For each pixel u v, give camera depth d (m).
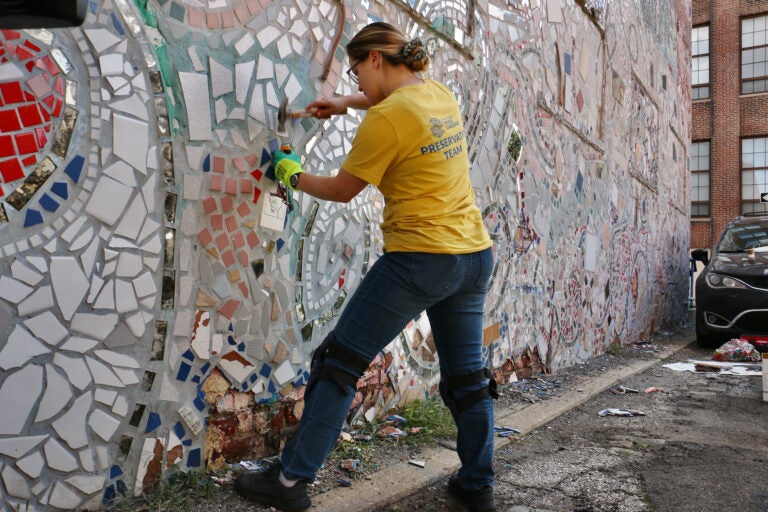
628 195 7.59
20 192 1.67
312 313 2.66
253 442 2.41
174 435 2.09
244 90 2.29
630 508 2.35
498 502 2.38
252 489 2.06
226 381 2.26
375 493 2.28
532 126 4.75
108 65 1.86
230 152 2.23
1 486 1.65
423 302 2.04
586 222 6.05
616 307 7.14
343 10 2.75
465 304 2.17
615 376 5.25
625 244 7.49
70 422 1.80
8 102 1.64
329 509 2.11
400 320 2.04
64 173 1.76
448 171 2.04
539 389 4.47
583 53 5.91
